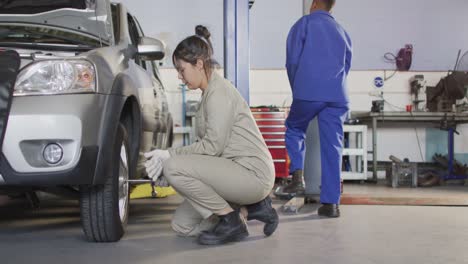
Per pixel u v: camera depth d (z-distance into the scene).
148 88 3.07
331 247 2.19
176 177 2.13
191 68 2.21
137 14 6.70
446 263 1.90
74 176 2.00
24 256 2.04
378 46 6.89
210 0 6.76
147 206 3.77
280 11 6.86
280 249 2.14
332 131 3.11
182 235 2.45
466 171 6.29
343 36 3.14
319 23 3.12
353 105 6.84
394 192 4.98
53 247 2.21
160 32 6.71
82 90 2.04
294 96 3.17
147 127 3.00
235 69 3.38
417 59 6.92
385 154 6.85
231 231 2.25
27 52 2.14
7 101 1.92
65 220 3.08
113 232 2.27
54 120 1.95
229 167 2.18
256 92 6.80
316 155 3.79
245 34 3.39
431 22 6.93
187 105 6.38
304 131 3.42
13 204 3.93
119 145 2.29
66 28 2.72
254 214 2.40
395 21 6.90
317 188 3.79
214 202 2.20
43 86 1.98
